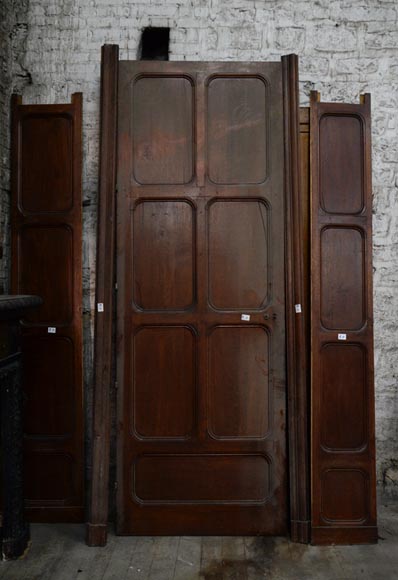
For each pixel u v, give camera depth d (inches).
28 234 107.9
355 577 88.0
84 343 111.1
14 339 91.3
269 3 111.0
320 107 104.0
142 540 100.3
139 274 103.7
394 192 111.3
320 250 103.5
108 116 102.7
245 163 103.6
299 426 100.9
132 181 103.4
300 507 99.7
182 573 89.0
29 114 107.7
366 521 100.4
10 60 110.6
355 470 101.6
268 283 103.3
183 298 103.7
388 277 111.5
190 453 103.0
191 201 103.4
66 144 107.6
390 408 112.3
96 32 111.2
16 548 93.3
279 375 102.8
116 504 102.2
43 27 111.5
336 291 103.9
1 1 106.3
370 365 103.0
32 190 107.6
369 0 110.7
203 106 103.4
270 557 94.3
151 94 104.0
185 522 102.2
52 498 107.0
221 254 103.6
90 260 111.4
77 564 91.7
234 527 102.3
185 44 111.0
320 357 102.8
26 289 107.7
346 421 102.9
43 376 107.4
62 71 111.3
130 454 102.7
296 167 102.3
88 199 111.0
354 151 104.7
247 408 103.3
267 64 103.9
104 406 101.0
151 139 103.8
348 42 110.8
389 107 111.0
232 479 103.0
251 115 103.9
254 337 103.5
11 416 92.7
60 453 106.8
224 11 111.0
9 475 93.3
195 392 103.3
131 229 103.7
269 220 103.4
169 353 103.6
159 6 111.1
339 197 104.3
